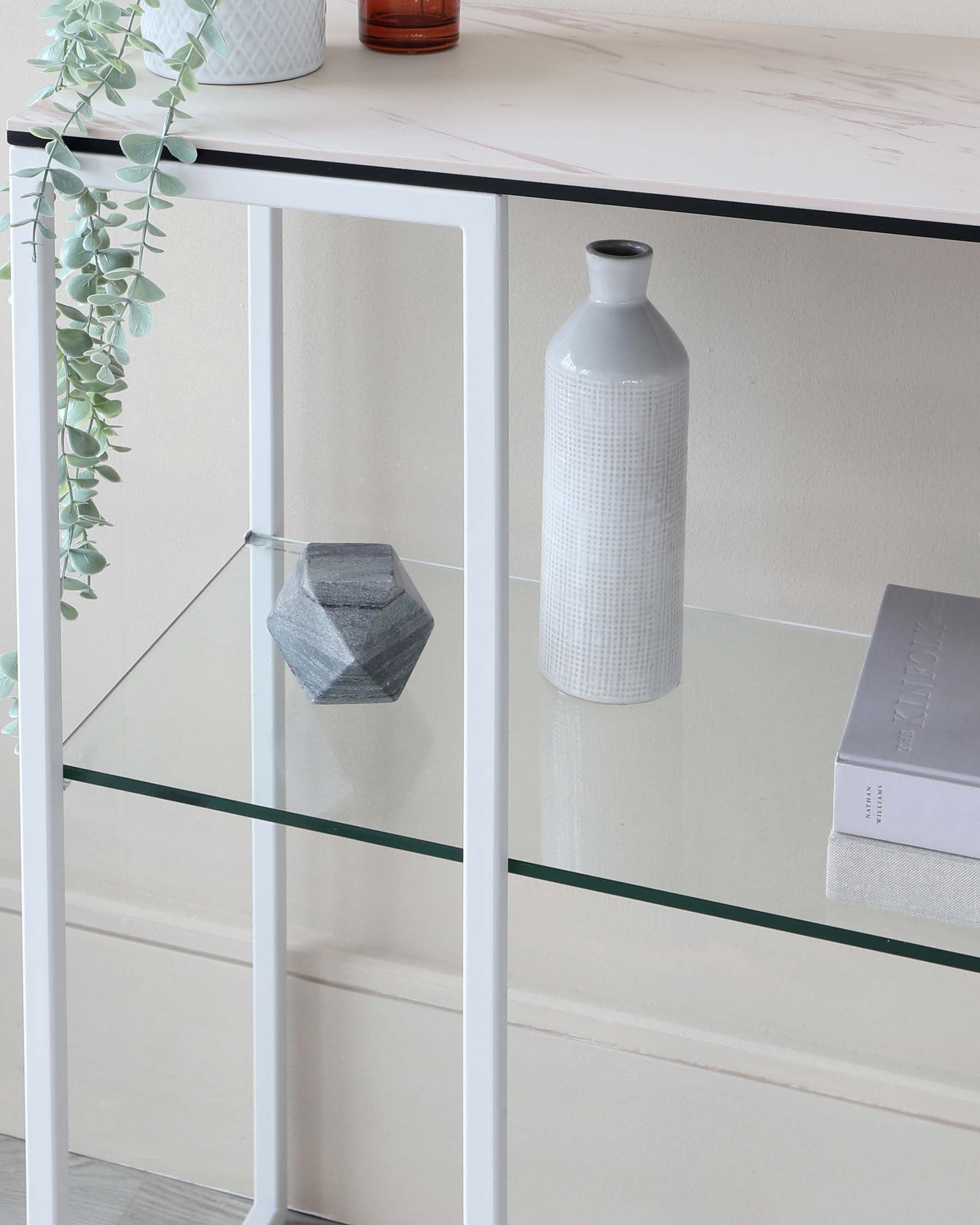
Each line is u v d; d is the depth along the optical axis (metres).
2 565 1.28
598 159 0.67
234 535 1.21
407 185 0.68
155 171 0.69
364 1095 1.38
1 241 1.14
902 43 0.90
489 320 0.69
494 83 0.80
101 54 0.74
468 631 0.76
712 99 0.77
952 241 0.94
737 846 0.87
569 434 0.90
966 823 0.79
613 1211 1.36
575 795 0.90
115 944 1.39
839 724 0.97
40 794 0.86
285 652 1.00
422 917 1.30
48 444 0.79
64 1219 0.98
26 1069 0.94
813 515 1.06
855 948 1.19
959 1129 1.21
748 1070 1.25
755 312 1.01
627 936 1.25
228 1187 1.47
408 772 0.93
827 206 0.63
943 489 1.02
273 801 0.91
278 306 1.08
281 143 0.68
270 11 0.76
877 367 1.00
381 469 1.16
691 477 1.08
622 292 0.87
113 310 0.79
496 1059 0.85
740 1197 1.31
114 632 1.28
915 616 0.95
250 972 1.36
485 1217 0.88
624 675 0.96
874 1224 1.28
